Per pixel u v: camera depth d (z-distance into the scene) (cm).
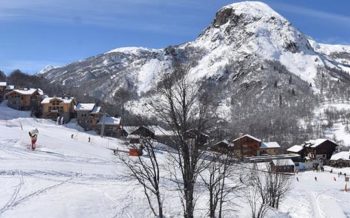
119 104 15412
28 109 15888
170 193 5278
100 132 14475
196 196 5262
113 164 7262
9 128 9919
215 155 4194
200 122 3628
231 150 4341
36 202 4359
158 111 3625
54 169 6131
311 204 8138
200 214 4906
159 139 4069
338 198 9569
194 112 3647
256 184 6956
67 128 13662
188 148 3694
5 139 8244
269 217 5697
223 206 5394
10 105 15900
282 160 13600
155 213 4322
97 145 10062
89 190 5116
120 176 6084
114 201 4816
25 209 4097
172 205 4931
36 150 7819
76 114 15362
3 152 7081
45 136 9619
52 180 5466
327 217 7212
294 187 10181
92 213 4325
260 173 8125
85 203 4547
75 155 7900
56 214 4062
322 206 8088
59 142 9088
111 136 14025
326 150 18325
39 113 15400
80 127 14525
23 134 9212
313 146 18288
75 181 5569
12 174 5509
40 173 5762
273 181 8088
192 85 3659
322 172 15175
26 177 5425
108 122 14562
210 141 3766
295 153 18438
